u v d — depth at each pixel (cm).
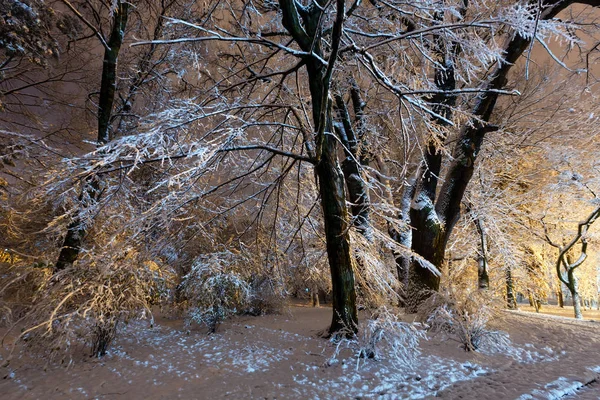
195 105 572
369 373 461
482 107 873
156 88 1029
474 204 1239
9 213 838
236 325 827
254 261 861
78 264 587
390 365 485
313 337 646
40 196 498
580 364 539
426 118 725
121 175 569
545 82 1300
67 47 923
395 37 559
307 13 668
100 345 554
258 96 857
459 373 478
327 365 489
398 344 494
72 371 491
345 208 651
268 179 948
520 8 512
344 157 1090
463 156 909
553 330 750
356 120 1057
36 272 736
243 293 796
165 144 492
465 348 570
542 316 1010
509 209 1352
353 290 624
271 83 855
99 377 464
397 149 1184
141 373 476
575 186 1347
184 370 486
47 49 647
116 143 469
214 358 539
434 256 873
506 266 1366
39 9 654
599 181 1322
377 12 782
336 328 617
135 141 471
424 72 739
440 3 664
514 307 1706
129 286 590
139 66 1023
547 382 450
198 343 638
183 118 564
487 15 705
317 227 969
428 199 913
